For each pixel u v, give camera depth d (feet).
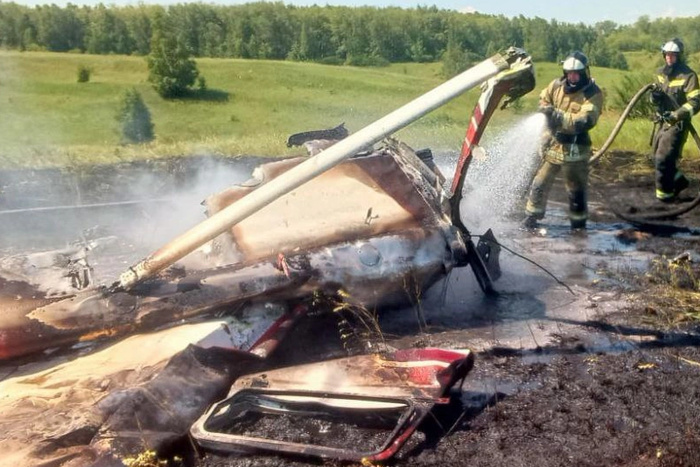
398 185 16.56
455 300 17.61
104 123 123.03
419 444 11.20
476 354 14.56
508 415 12.01
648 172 33.27
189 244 13.41
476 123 15.43
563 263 20.53
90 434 10.33
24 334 12.57
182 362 11.57
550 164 23.72
